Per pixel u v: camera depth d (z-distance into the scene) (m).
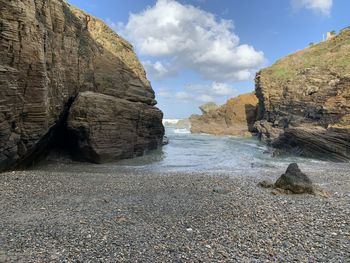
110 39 43.31
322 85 60.62
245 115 92.62
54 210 14.02
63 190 17.89
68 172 25.67
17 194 16.42
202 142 64.94
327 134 41.28
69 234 11.08
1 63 20.64
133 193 17.89
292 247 10.36
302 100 62.59
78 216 13.23
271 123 71.69
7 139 21.39
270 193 18.58
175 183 21.02
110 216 13.37
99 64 38.44
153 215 13.71
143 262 9.09
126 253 9.66
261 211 14.55
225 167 32.50
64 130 33.00
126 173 26.41
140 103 40.66
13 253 9.37
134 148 38.44
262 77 77.81
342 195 18.59
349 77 54.75
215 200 16.50
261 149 52.38
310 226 12.52
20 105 22.42
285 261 9.30
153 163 34.44
